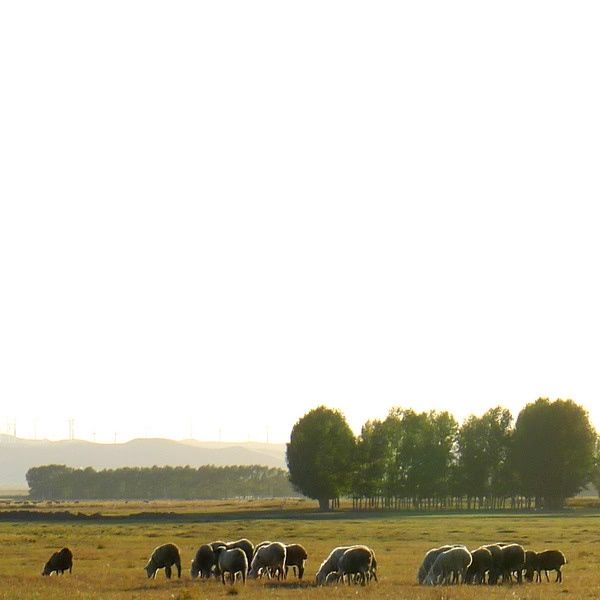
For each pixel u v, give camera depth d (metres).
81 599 70.75
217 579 90.81
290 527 185.00
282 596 73.75
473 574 90.88
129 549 129.75
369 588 80.88
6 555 120.62
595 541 144.50
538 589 80.44
